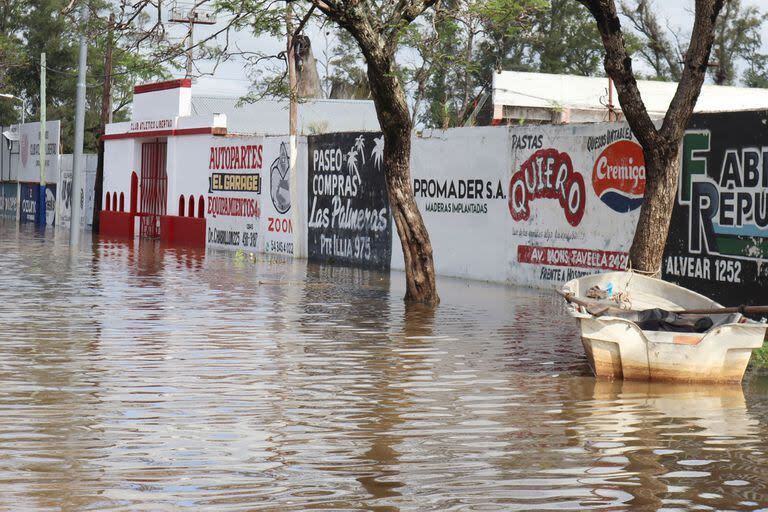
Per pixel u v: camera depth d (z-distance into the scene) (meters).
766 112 20.39
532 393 13.60
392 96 22.62
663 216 17.81
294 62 37.88
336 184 36.19
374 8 23.08
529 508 8.80
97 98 104.88
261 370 14.88
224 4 22.39
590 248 25.88
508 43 68.81
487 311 22.16
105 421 11.59
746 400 13.38
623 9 61.12
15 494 8.94
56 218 61.16
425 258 23.58
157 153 50.69
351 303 23.39
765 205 20.36
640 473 9.88
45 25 100.56
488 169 29.55
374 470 9.84
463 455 10.42
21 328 18.56
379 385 13.95
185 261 35.31
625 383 14.44
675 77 61.41
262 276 30.05
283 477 9.58
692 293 16.66
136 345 16.88
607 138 25.30
